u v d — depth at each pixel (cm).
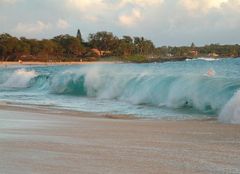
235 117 1162
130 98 2159
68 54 15500
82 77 2822
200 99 1641
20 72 4184
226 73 3544
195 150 691
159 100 1911
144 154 662
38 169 570
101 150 696
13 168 575
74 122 1123
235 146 724
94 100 2273
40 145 740
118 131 922
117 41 15712
